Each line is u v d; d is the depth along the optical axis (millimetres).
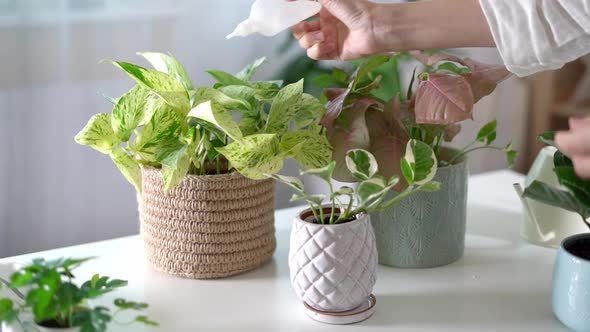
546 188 855
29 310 809
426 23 980
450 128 1047
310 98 973
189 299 935
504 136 2629
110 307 908
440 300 932
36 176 2002
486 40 978
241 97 952
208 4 2119
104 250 1099
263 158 879
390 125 988
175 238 974
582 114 2410
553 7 883
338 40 1089
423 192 980
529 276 1000
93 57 1991
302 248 860
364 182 812
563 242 879
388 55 1007
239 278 999
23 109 1944
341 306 869
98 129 927
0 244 2002
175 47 2105
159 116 922
